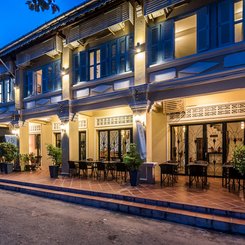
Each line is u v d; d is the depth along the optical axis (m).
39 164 13.86
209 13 7.27
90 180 9.16
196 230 4.78
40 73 12.55
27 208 6.46
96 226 5.00
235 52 6.70
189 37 8.21
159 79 8.15
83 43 10.27
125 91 8.80
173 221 5.29
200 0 7.47
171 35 7.96
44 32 10.62
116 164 8.65
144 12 8.17
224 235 4.52
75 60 10.70
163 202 5.84
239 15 7.07
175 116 9.88
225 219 4.82
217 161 9.14
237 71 6.58
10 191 8.90
